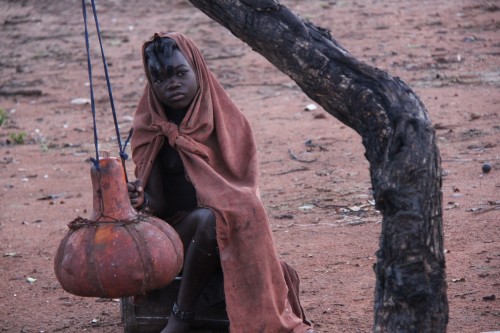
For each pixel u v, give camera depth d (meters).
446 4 54.44
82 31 56.56
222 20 11.52
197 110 13.71
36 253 20.77
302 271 18.09
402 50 44.84
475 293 16.02
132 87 43.41
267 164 27.94
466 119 31.22
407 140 10.77
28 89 43.94
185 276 13.67
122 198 11.79
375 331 11.00
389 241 10.83
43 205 25.41
